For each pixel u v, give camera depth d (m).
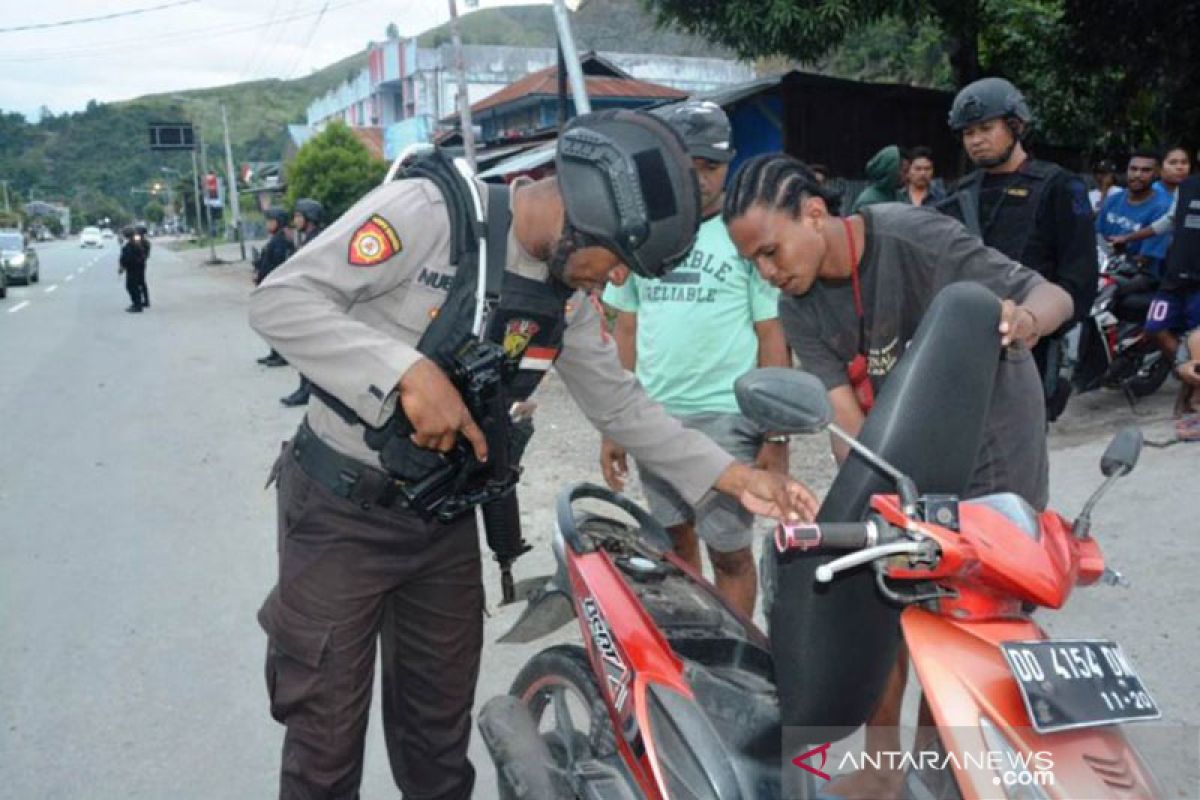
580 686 2.68
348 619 2.45
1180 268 6.39
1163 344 6.57
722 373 3.64
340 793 2.56
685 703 2.28
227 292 25.62
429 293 2.25
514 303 2.26
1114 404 7.36
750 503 2.56
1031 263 4.53
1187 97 11.28
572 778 2.57
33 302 23.11
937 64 19.17
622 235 2.06
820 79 12.05
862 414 2.84
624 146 2.06
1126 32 11.22
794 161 2.51
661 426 2.64
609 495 2.89
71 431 8.84
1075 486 5.47
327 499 2.42
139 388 10.97
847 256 2.59
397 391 2.13
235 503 6.57
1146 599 4.11
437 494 2.32
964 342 2.17
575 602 2.60
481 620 2.75
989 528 1.86
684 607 2.60
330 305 2.19
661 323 3.67
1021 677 1.70
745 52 11.68
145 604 4.94
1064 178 4.50
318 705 2.47
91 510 6.48
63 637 4.59
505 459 2.34
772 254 2.48
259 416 9.34
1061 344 4.57
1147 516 4.93
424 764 2.80
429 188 2.27
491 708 2.76
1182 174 7.64
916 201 7.37
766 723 2.27
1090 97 12.80
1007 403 2.51
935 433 2.14
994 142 4.55
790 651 2.20
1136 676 1.79
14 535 6.00
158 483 7.09
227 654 4.39
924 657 1.84
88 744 3.71
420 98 46.22
